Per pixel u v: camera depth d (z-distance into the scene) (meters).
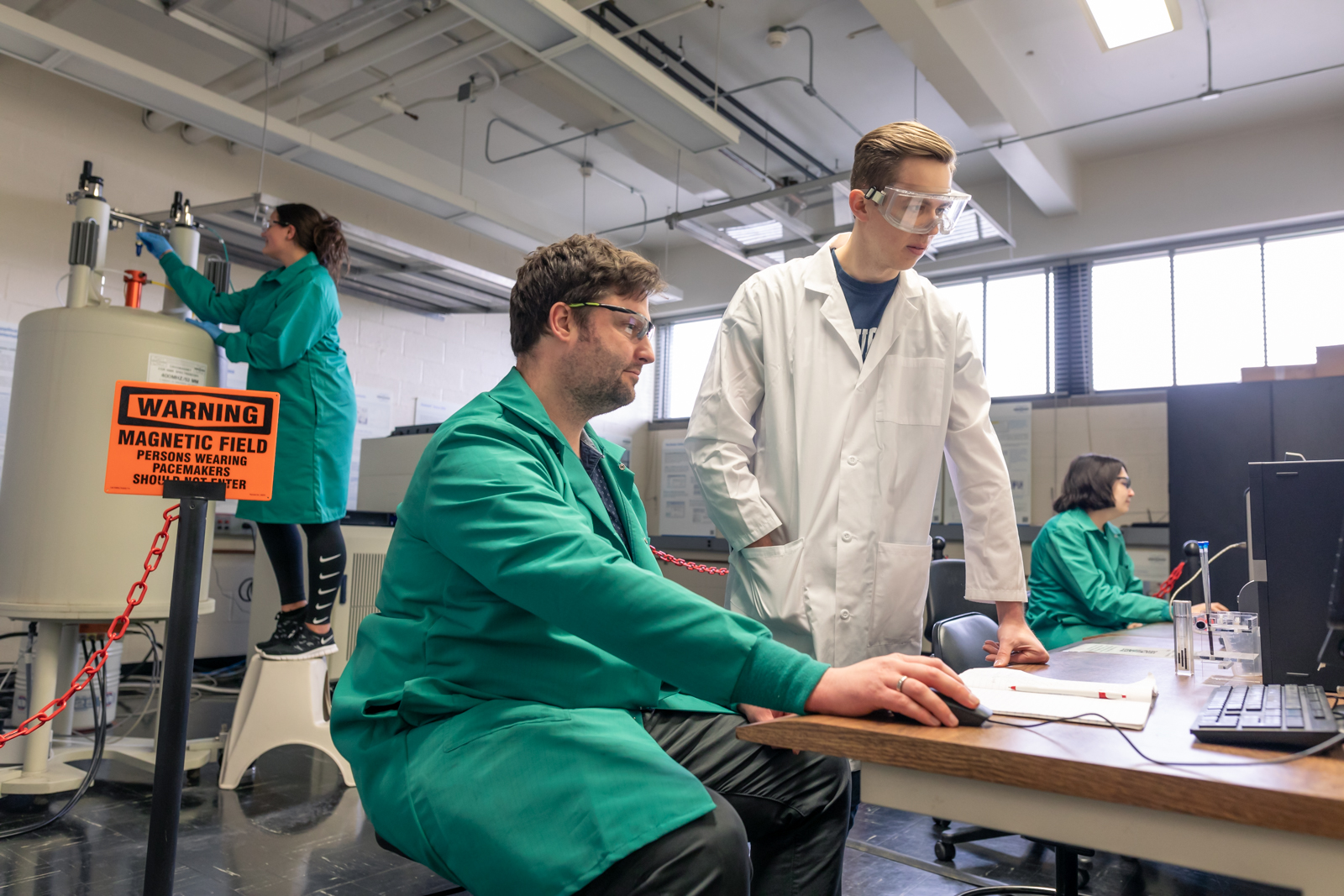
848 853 2.19
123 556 2.26
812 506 1.57
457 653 0.96
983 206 6.12
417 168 5.86
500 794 0.84
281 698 2.53
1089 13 3.55
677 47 4.59
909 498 1.63
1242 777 0.59
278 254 2.68
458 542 0.92
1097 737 0.73
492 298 5.62
